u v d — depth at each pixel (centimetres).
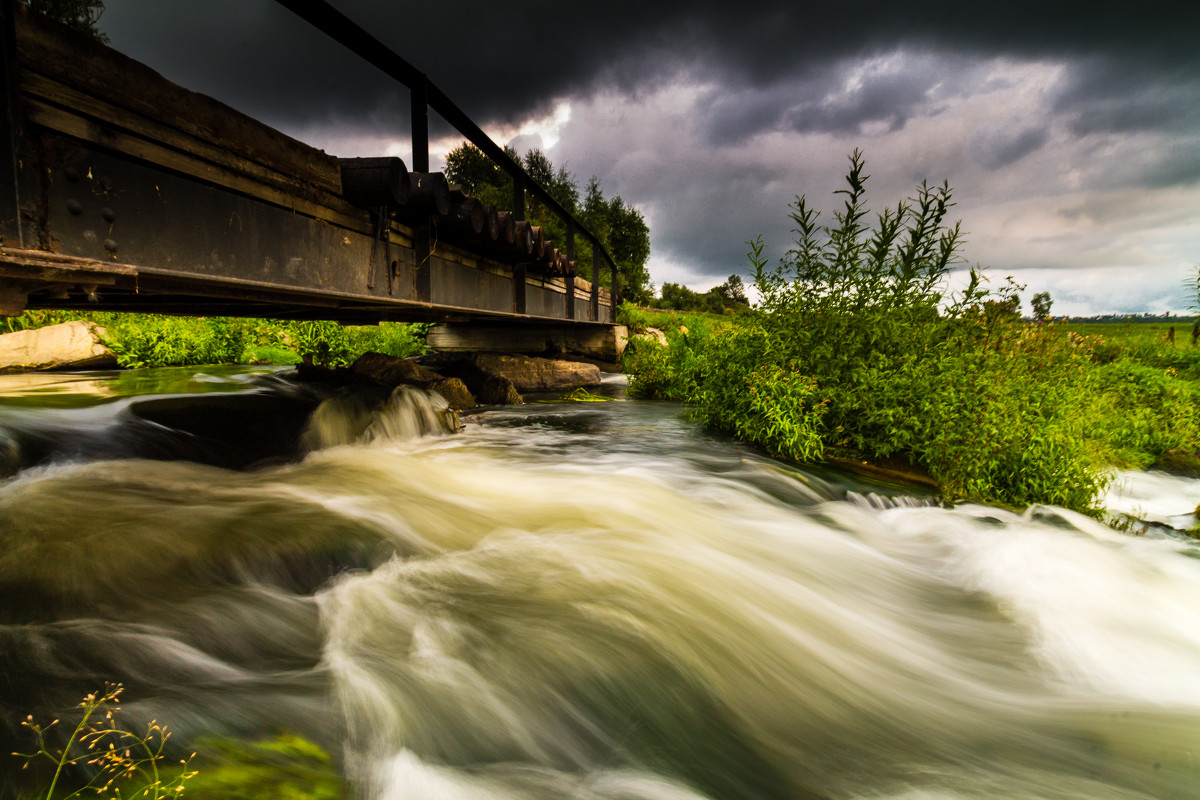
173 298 546
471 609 284
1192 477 703
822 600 347
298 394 861
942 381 593
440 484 505
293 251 401
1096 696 275
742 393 739
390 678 227
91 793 152
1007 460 555
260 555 309
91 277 255
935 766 221
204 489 431
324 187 433
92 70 255
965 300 650
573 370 1471
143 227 286
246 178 356
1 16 215
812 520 482
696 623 293
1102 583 383
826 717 247
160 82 291
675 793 199
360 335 1594
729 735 230
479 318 896
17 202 223
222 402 730
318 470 524
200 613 259
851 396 642
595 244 1669
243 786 162
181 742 178
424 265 586
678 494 513
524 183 859
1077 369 690
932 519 491
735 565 374
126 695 200
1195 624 343
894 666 292
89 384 858
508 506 454
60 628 235
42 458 475
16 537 305
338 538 338
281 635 255
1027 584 381
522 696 228
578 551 362
